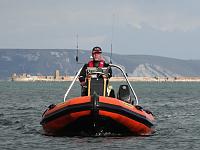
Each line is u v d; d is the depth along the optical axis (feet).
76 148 100.27
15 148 101.40
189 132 129.59
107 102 108.27
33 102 286.25
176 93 495.82
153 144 106.93
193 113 199.72
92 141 107.96
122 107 109.60
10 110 211.82
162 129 136.46
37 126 141.38
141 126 114.52
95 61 119.14
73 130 113.19
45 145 104.22
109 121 109.29
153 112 205.36
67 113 108.78
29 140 111.45
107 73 117.50
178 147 104.63
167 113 199.41
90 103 107.04
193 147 104.78
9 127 138.62
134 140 110.83
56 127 113.70
